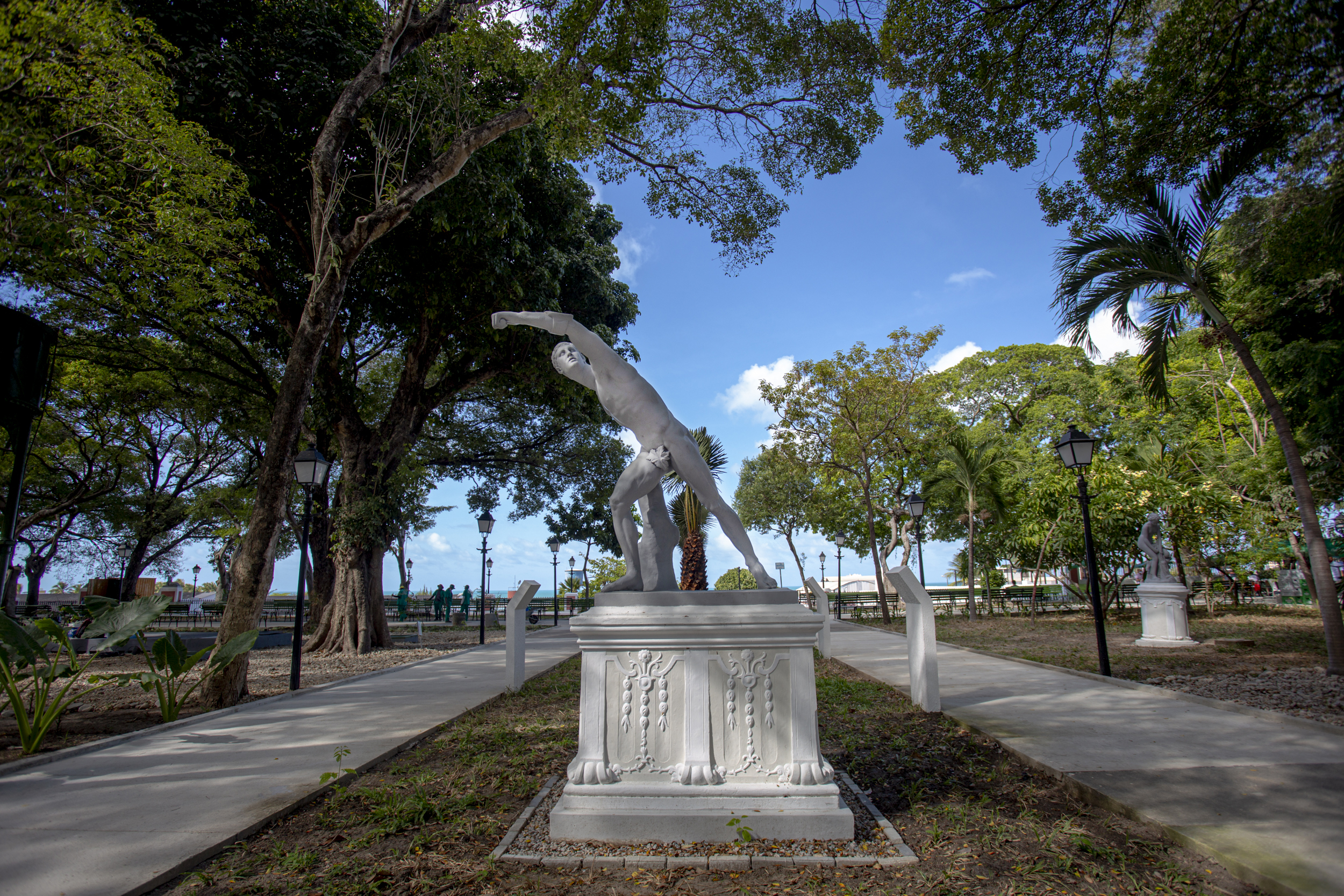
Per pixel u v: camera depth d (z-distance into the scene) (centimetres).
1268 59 634
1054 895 300
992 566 2811
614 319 1809
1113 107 779
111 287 971
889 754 543
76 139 727
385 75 870
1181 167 791
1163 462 2108
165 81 741
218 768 511
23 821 393
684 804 365
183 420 2033
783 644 388
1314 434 1163
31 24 589
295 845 369
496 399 1984
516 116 908
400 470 1545
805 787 369
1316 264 764
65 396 1661
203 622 2834
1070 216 888
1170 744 538
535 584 918
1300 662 966
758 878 321
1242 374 1831
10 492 738
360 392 1582
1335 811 382
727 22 921
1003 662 1102
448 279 1315
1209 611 1920
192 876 326
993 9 753
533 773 489
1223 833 353
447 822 396
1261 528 1758
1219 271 970
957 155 878
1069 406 2592
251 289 1007
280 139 1102
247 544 826
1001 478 2377
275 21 1075
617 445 2150
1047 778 474
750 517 3231
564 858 339
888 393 2145
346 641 1434
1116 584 1853
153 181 773
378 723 674
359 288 1443
